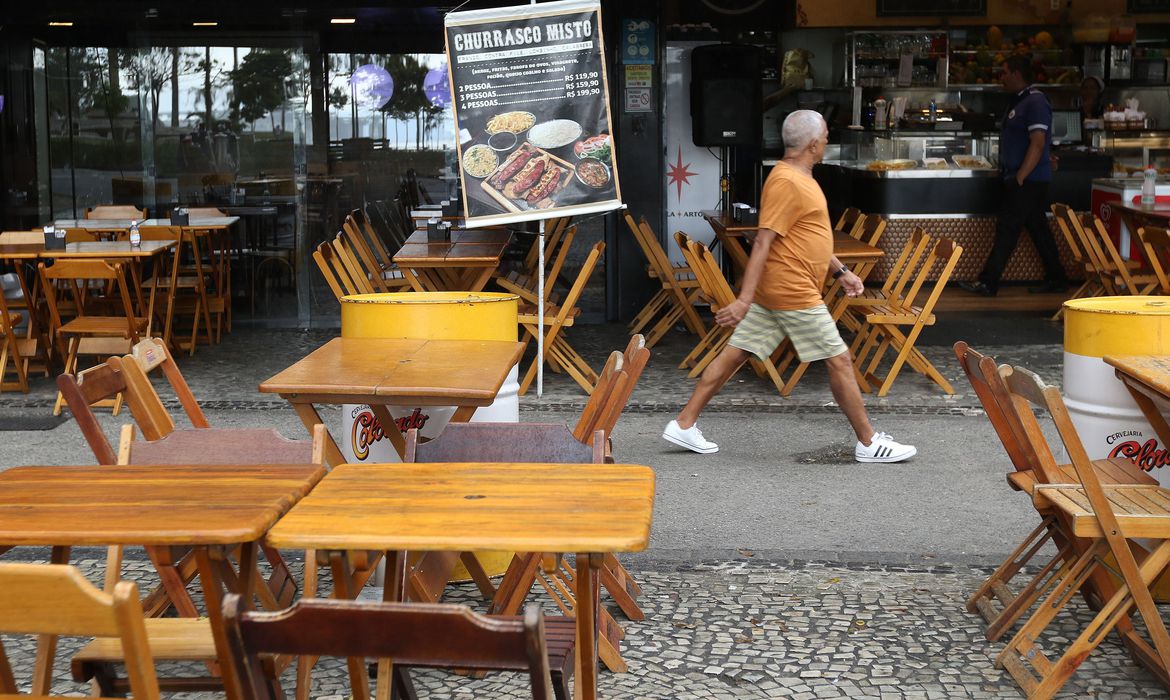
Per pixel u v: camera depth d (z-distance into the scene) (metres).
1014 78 12.38
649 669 4.25
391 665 3.24
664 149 11.98
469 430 3.87
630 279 11.87
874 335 8.73
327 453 4.37
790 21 14.90
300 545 2.82
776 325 6.89
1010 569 4.63
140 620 2.39
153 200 11.87
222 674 3.13
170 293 9.90
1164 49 15.51
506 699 4.00
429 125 11.87
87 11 11.52
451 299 5.48
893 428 7.68
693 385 8.95
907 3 14.89
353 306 5.40
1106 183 12.66
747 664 4.28
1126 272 10.68
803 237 6.69
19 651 4.36
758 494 6.34
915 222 13.07
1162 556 3.88
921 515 5.97
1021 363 9.39
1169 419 4.64
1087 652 3.90
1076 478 4.48
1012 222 12.43
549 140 7.93
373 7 11.63
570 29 7.84
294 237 11.80
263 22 11.64
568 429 3.84
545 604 4.77
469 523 2.91
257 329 11.72
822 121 6.76
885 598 4.88
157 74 11.71
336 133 11.81
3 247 9.49
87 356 10.26
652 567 5.25
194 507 3.09
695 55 12.23
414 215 11.41
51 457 7.05
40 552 5.45
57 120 12.02
